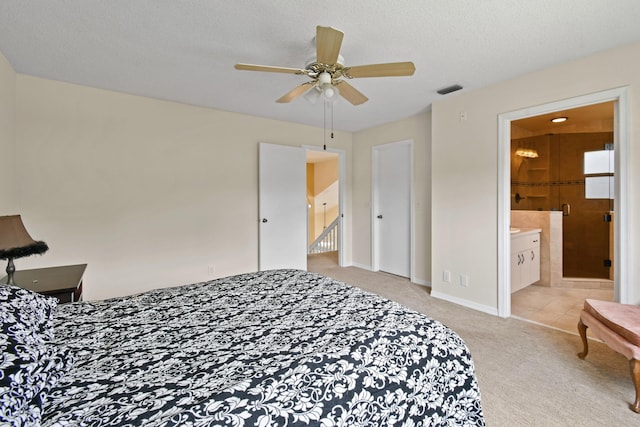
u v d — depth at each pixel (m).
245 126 4.12
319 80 2.02
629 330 1.70
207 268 3.85
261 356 1.06
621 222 2.29
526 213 4.21
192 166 3.71
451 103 3.36
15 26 1.99
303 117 4.25
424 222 4.15
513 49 2.29
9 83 2.55
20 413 0.69
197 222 3.77
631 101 2.22
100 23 1.96
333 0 1.73
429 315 3.04
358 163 5.25
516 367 2.09
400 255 4.66
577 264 4.57
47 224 2.92
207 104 3.65
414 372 1.11
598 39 2.16
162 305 1.59
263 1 1.74
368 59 2.44
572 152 4.60
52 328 1.18
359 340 1.17
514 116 2.84
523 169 4.81
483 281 3.14
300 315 1.45
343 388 0.96
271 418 0.81
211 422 0.76
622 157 2.27
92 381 0.91
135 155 3.34
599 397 1.77
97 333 1.25
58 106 2.93
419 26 1.99
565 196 4.66
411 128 4.27
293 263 4.51
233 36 2.11
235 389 0.86
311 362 1.01
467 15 1.87
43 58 2.46
